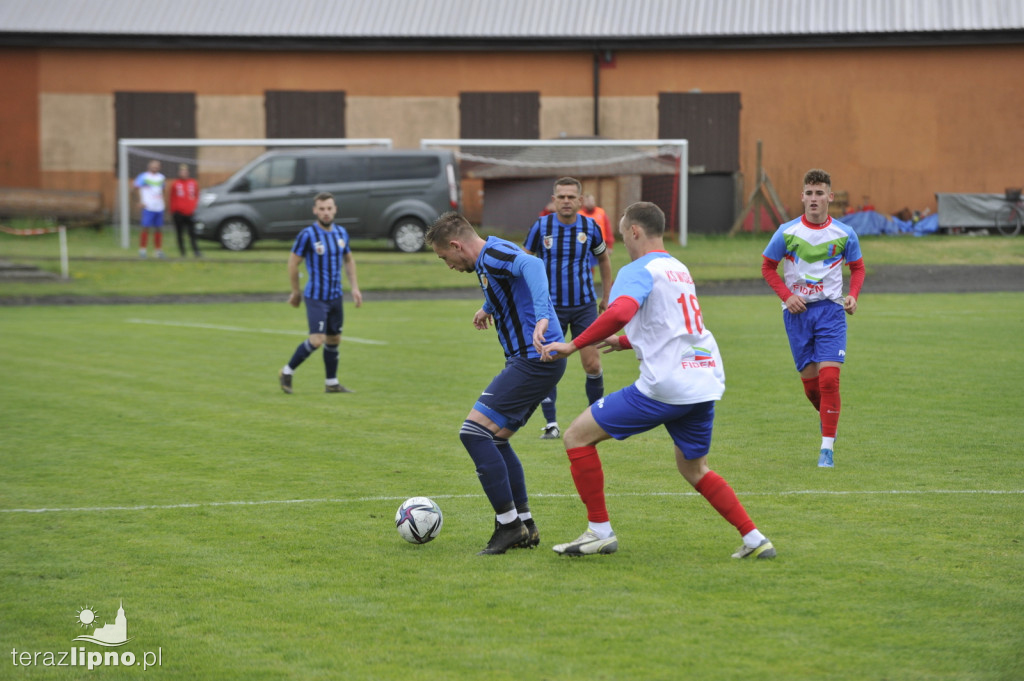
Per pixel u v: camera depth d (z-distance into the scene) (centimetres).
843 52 7019
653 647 921
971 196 6775
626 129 7256
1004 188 6956
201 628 981
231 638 955
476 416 1245
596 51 7162
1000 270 5250
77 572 1146
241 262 5512
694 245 6325
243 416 2081
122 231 6281
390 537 1285
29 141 7288
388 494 1491
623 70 7219
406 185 6066
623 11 7281
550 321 1241
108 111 7281
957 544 1212
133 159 7188
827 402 1645
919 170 7038
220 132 7331
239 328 3575
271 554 1214
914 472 1567
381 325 3638
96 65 7256
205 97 7306
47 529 1312
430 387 2428
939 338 3097
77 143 7300
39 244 6325
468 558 1198
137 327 3591
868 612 998
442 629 972
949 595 1041
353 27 7219
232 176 6072
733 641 930
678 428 1182
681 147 6425
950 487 1478
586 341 1144
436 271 5322
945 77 6944
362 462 1686
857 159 7088
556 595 1064
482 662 894
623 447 1802
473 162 6731
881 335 3162
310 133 7350
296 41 7206
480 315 1488
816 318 1711
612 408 1173
